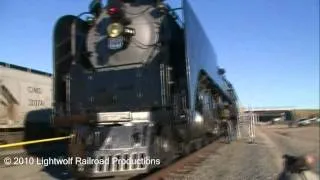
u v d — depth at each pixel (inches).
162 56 409.1
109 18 436.8
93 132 358.9
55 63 430.9
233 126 1020.5
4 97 677.3
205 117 522.9
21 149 696.4
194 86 422.3
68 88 432.5
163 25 421.7
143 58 415.5
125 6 438.9
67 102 430.3
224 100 892.0
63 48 443.5
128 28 420.5
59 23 439.8
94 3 457.7
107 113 372.5
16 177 416.5
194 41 440.1
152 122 376.2
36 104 772.0
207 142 733.3
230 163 519.2
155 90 403.9
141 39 420.8
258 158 534.9
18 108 711.1
